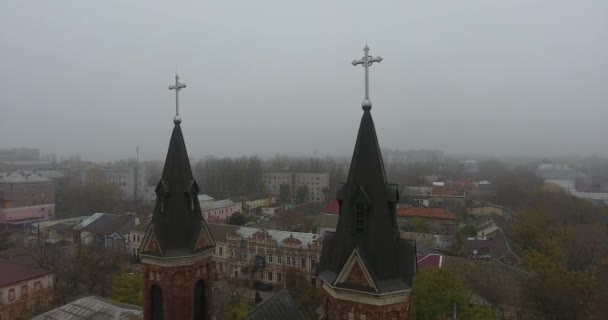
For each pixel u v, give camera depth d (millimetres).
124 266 86438
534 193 184625
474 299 58688
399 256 19891
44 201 151250
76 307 43406
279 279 83562
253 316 28016
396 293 19047
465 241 98188
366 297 19125
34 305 65312
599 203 177000
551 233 107000
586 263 86812
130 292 60188
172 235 25734
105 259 80000
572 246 93938
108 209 163625
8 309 63062
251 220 136000
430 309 49531
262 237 86500
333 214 118938
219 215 143875
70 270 74000
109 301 45094
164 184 26094
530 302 58469
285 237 87750
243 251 88875
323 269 21188
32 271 68875
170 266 25281
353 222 19828
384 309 19016
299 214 139250
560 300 56969
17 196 142750
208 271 27625
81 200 168000
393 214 20172
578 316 56156
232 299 67750
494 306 59094
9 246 98625
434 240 97250
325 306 21188
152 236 25719
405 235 99625
